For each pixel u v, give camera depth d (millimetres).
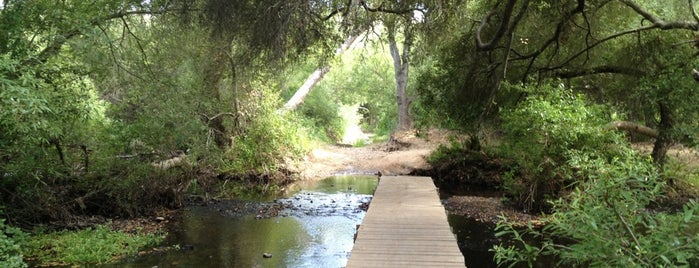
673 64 12383
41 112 7207
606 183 3979
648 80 12648
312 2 10477
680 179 13055
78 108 8945
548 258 8141
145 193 11641
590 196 4094
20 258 6711
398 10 11273
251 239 9609
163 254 8508
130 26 11547
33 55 8320
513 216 11406
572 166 10055
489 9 14078
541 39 14711
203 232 10133
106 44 10000
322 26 11508
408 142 24391
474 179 16688
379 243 6750
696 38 12828
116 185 10750
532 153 11148
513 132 11602
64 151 9812
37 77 8570
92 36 9023
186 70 12531
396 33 13203
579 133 10508
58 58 9234
